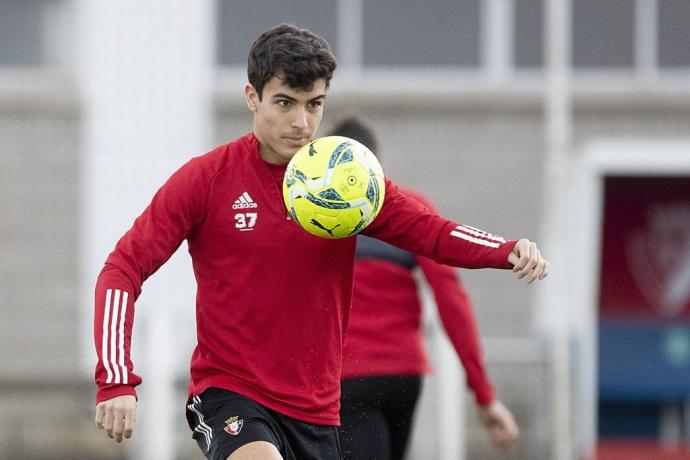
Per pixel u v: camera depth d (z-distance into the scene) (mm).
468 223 48219
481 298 47031
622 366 41156
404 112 48375
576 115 48062
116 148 47594
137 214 47500
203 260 17094
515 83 48469
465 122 48344
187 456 35406
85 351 47188
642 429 42594
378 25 48594
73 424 40156
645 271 41156
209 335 17156
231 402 16875
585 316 37938
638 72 48750
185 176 16812
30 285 47406
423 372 22766
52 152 47625
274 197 16875
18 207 47531
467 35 48719
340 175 16062
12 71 47969
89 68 47750
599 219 40906
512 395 34500
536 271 16141
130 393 15781
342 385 22047
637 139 48156
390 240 17344
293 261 16812
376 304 22328
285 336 16953
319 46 16469
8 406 41688
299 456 17297
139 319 35062
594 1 48781
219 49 48281
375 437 22250
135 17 47688
